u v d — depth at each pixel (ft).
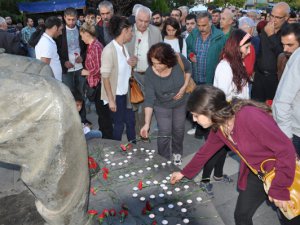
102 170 7.90
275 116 8.71
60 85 3.84
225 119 6.32
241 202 7.49
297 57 8.20
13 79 3.67
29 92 3.62
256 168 6.76
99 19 18.79
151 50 10.36
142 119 15.46
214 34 14.94
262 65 15.16
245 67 10.45
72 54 16.88
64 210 4.18
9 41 17.07
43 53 14.40
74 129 3.91
